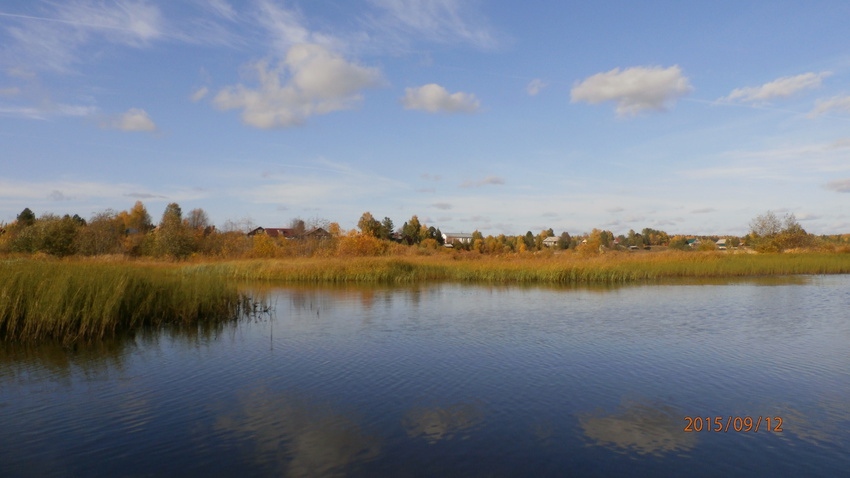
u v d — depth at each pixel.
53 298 13.80
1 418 8.12
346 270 34.72
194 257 51.28
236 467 6.52
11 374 10.55
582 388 9.66
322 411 8.48
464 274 35.00
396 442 7.26
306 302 22.55
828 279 35.84
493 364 11.35
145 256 52.94
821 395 9.27
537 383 9.98
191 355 12.26
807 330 15.27
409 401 8.97
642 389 9.59
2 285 13.79
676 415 8.32
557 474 6.34
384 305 21.45
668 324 16.39
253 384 9.95
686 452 6.96
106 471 6.41
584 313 18.89
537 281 33.66
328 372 10.77
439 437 7.43
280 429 7.72
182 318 16.58
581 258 44.16
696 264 39.28
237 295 19.70
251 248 57.91
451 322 16.95
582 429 7.74
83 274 15.42
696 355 12.12
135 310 15.97
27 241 41.44
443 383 9.98
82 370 10.89
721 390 9.56
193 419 8.11
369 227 71.56
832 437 7.47
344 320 17.47
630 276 34.41
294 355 12.27
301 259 42.06
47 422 7.97
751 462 6.69
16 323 13.65
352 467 6.51
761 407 8.69
